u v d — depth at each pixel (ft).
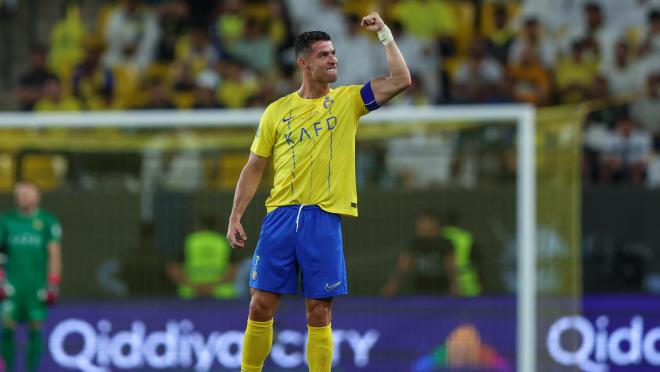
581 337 126.41
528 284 116.88
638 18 177.58
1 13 203.72
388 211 126.72
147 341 128.26
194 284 127.95
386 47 66.28
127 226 131.23
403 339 124.88
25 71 199.62
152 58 187.93
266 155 68.28
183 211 129.39
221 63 176.45
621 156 151.84
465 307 124.26
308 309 67.46
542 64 170.91
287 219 66.28
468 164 127.54
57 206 132.57
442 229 125.90
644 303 126.72
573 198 122.83
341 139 66.18
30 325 127.85
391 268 126.00
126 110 179.93
